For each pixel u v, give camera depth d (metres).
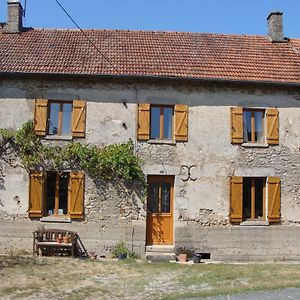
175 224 16.03
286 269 14.20
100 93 16.17
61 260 14.80
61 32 18.92
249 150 16.45
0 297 10.41
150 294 10.84
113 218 15.86
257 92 16.64
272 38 19.31
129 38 18.78
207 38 19.19
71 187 15.77
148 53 17.55
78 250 15.71
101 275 12.97
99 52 17.30
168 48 18.09
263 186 16.62
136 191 15.99
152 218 16.25
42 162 15.81
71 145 15.84
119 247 15.72
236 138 16.34
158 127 16.44
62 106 16.27
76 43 18.00
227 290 10.88
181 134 16.20
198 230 16.06
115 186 15.95
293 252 16.27
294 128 16.69
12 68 15.84
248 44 18.94
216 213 16.16
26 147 15.74
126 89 16.25
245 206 16.52
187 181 16.17
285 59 17.91
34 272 13.02
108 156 15.76
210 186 16.22
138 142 16.11
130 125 16.12
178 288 11.47
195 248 16.00
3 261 14.34
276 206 16.30
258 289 10.95
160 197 16.36
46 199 16.03
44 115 15.90
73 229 15.73
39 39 18.14
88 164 15.79
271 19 19.50
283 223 16.38
